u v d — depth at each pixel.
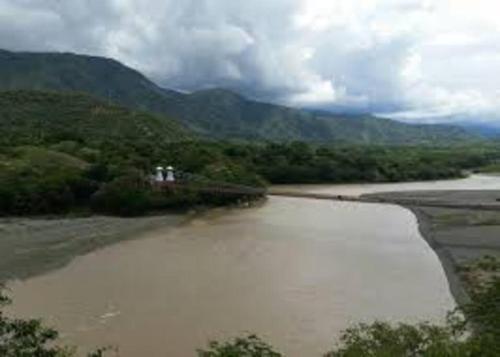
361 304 47.72
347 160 174.75
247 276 56.44
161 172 113.25
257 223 90.31
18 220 94.75
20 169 110.12
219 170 130.00
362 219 93.44
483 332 19.91
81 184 106.38
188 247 71.12
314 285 53.25
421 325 24.33
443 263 61.31
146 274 57.50
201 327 42.34
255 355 20.81
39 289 52.31
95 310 46.16
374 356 20.97
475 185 162.62
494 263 40.62
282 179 163.00
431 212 98.50
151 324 42.91
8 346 18.59
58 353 19.59
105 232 83.06
